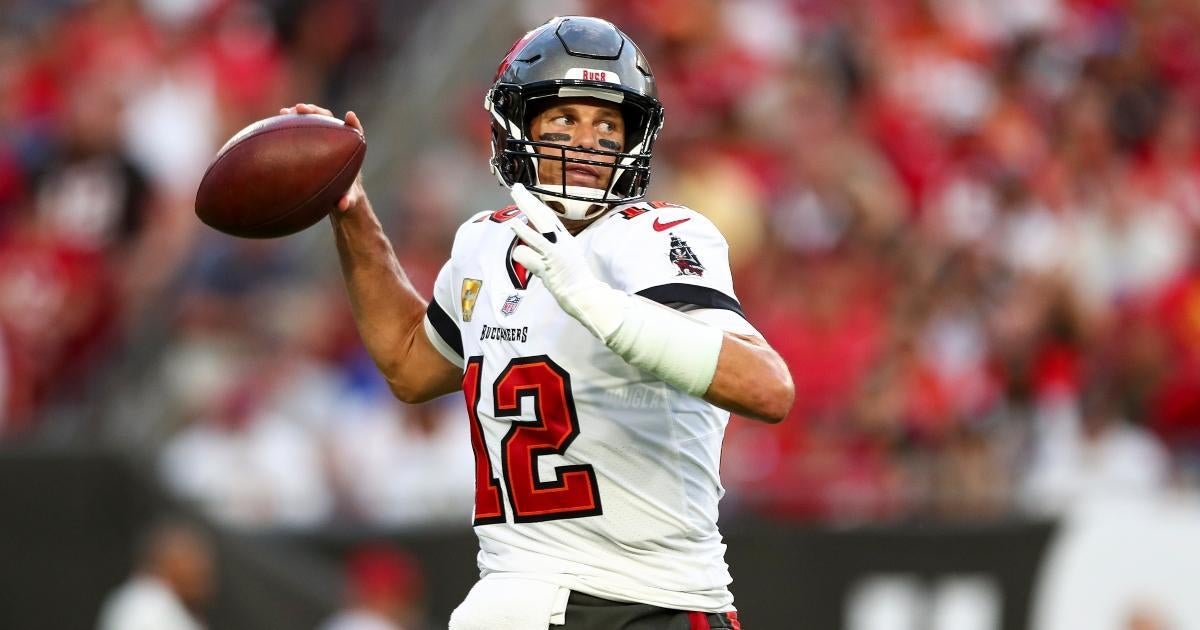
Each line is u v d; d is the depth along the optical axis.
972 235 33.28
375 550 24.77
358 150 11.66
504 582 10.67
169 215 32.25
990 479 27.23
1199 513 25.89
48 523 26.02
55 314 30.64
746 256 32.47
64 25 35.25
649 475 10.55
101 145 32.03
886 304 30.70
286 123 11.54
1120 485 28.00
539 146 10.89
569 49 10.85
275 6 36.91
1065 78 38.94
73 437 27.97
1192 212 37.66
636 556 10.60
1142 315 32.31
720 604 10.93
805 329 29.89
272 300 29.62
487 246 11.26
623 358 9.82
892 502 26.16
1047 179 35.75
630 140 11.17
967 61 38.00
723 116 34.66
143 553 25.11
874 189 33.00
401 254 30.61
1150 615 25.66
